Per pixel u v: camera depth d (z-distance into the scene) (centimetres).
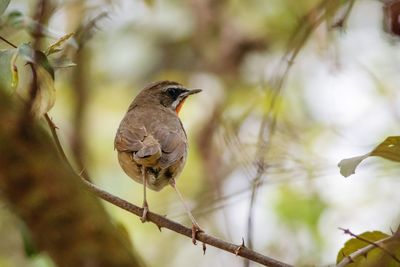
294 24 1480
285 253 1364
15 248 1172
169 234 1459
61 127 1471
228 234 1329
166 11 1600
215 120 1456
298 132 1302
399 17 798
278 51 1570
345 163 702
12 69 672
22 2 1066
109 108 1598
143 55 1611
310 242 1369
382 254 734
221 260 1362
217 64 1590
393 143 694
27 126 511
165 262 1440
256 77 1565
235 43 1585
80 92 1487
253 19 1600
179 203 1319
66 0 1120
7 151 505
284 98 1445
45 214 516
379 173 1274
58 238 520
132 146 955
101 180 1505
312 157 1142
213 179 1364
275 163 1088
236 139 1088
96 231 525
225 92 1537
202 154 1435
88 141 1477
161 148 961
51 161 518
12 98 519
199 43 1608
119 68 1600
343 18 925
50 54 729
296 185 1392
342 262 698
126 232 664
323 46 1319
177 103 1177
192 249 1443
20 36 888
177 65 1627
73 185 525
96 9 1144
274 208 1385
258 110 1372
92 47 1484
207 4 1611
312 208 1380
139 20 1572
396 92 1390
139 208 804
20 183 511
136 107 1139
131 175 977
